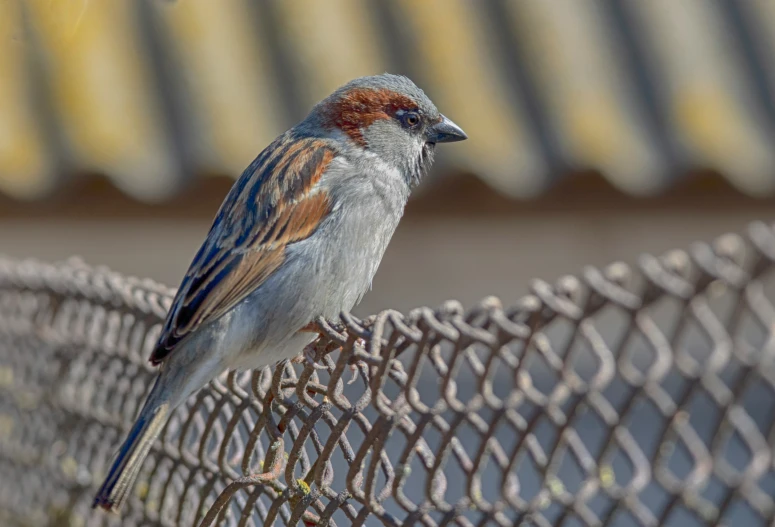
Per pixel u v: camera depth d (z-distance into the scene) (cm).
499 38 1401
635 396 357
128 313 728
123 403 733
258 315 682
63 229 1358
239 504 605
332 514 500
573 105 1329
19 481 841
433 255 1424
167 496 674
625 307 358
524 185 1266
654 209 1299
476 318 420
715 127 1307
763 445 337
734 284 334
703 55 1392
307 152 740
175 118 1323
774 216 1327
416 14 1412
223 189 1273
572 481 1050
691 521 824
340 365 489
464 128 1295
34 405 825
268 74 1365
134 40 1386
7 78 1327
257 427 557
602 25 1422
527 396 392
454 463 1077
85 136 1285
